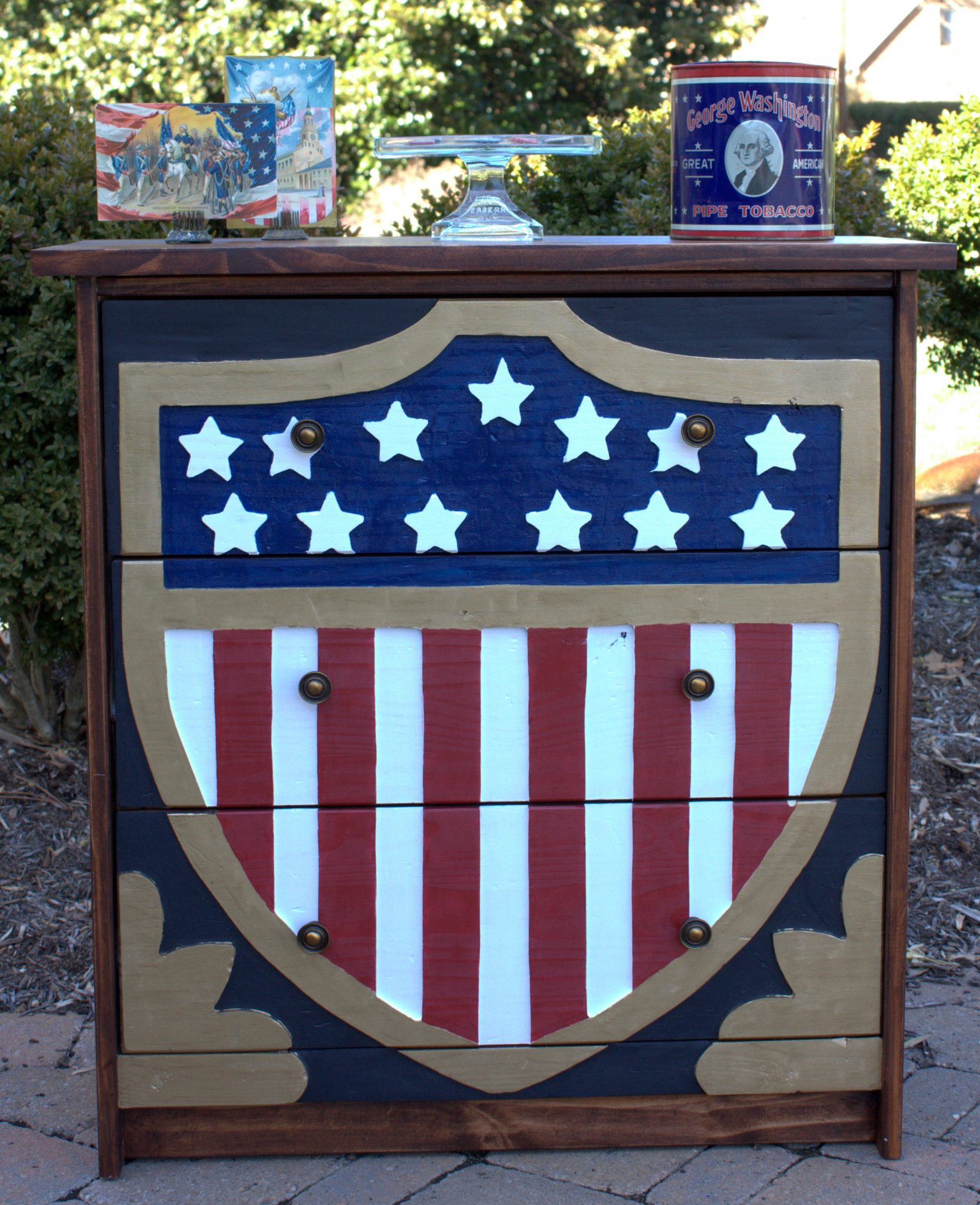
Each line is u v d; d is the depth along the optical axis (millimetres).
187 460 2033
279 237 2271
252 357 2012
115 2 10805
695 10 12156
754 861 2162
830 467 2078
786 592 2102
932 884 3100
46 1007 2674
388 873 2141
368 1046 2184
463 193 3562
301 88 2254
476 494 2055
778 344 2041
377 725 2104
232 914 2141
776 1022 2205
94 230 3047
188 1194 2133
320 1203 2102
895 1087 2211
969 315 5160
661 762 2131
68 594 3162
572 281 2008
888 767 2148
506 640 2092
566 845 2145
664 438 2055
